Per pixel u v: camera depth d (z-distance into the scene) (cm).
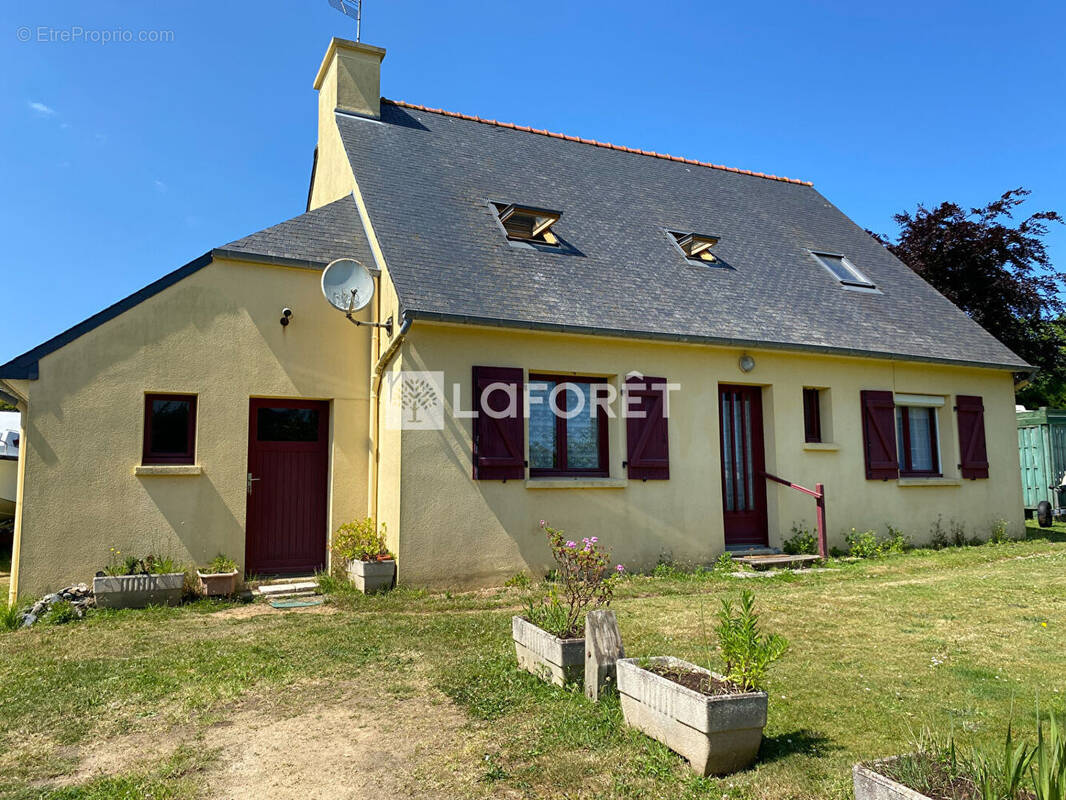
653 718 366
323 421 934
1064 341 2014
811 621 643
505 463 864
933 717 405
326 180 1255
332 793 329
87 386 779
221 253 858
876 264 1425
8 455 1297
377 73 1230
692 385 998
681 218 1306
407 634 612
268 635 616
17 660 548
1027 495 1584
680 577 892
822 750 360
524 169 1252
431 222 986
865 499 1112
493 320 837
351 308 861
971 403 1230
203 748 381
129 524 786
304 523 909
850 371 1127
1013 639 573
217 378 845
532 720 405
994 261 1909
